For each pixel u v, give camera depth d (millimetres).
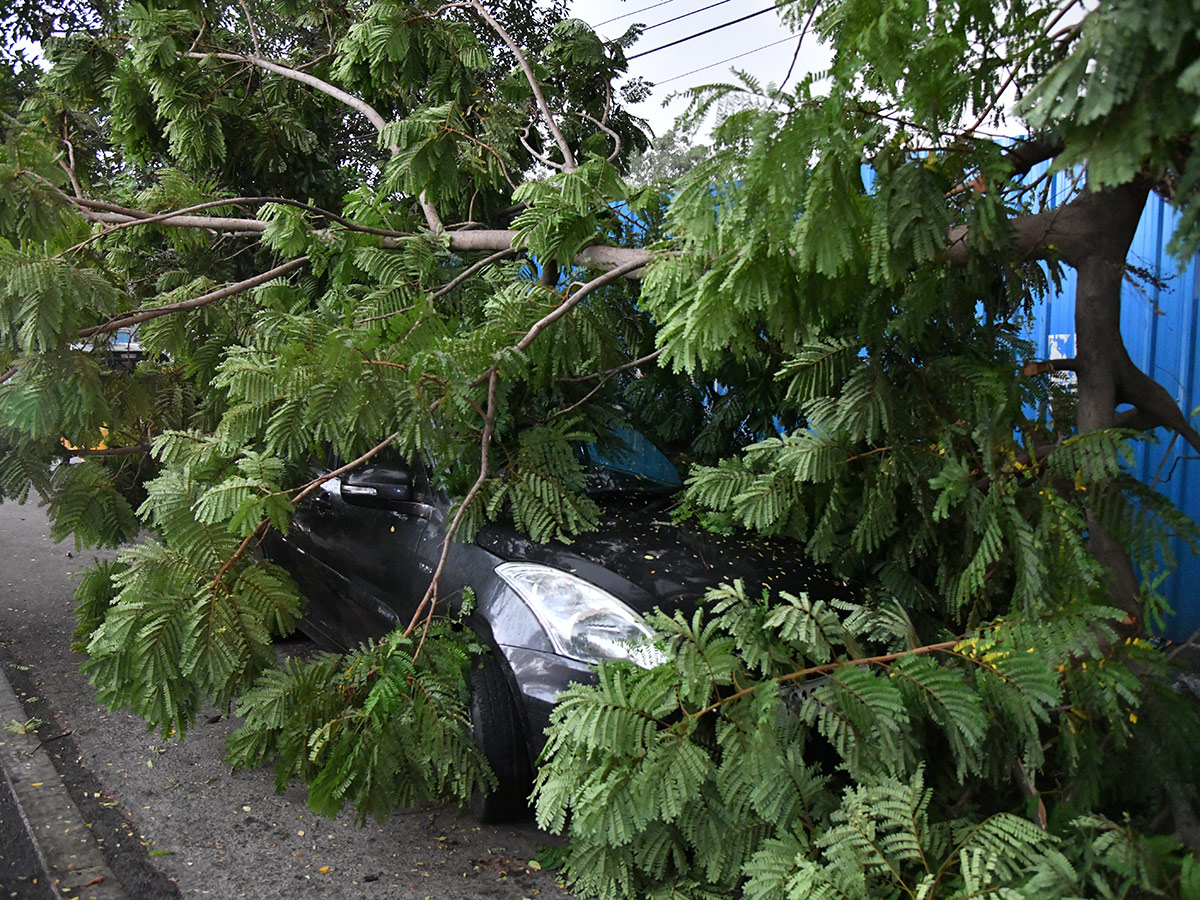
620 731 2531
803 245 2047
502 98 5336
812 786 2672
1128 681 2475
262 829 3398
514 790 3332
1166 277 3643
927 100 2104
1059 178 3020
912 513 3258
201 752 4066
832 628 2824
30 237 3607
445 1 5438
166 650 3236
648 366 4441
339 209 6332
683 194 2156
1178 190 1729
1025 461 2863
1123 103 1715
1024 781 2744
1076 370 2838
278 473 3369
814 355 3086
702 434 4676
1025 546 2666
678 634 2709
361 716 3004
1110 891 2244
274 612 3504
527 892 3008
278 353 3100
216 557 3436
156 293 5098
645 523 3754
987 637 2697
